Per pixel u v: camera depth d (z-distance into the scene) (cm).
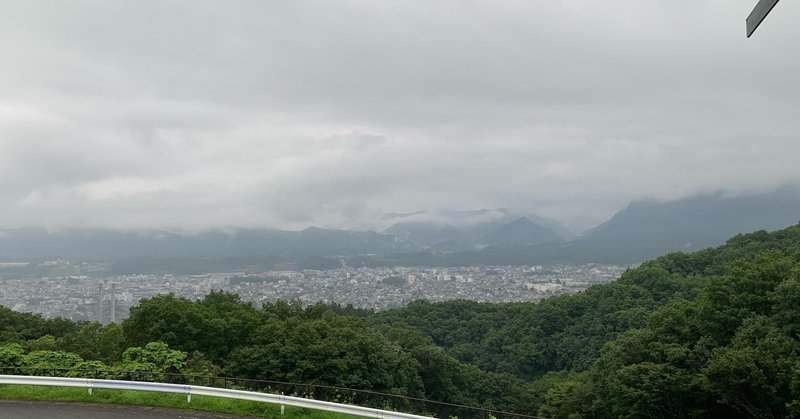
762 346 2205
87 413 1611
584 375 4262
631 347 3197
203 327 3556
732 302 2725
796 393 1958
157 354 2323
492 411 1745
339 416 1672
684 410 2581
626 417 2677
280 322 4172
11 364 2120
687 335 2895
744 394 2211
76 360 2219
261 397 1669
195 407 1700
